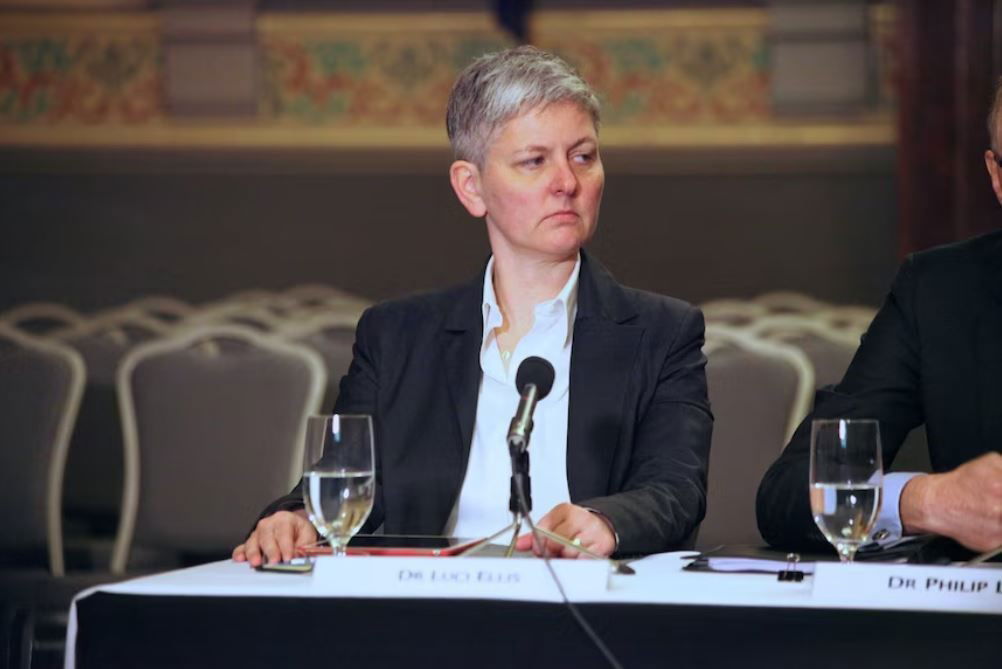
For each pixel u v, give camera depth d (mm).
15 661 9602
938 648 4238
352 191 23688
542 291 6789
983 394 6617
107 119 23750
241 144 23688
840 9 22469
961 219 19188
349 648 4461
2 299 23562
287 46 23656
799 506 6023
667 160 23141
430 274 23594
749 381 10297
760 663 4289
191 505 11273
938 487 5363
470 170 6777
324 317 21188
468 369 6762
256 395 11391
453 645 4418
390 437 6738
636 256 23156
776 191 22906
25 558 10977
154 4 23469
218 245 23734
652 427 6613
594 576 4473
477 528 6535
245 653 4520
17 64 23781
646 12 23000
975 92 18938
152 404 11430
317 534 5711
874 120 22594
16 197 23766
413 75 23594
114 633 4590
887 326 6957
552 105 6504
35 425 11172
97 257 23781
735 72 22984
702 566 5199
